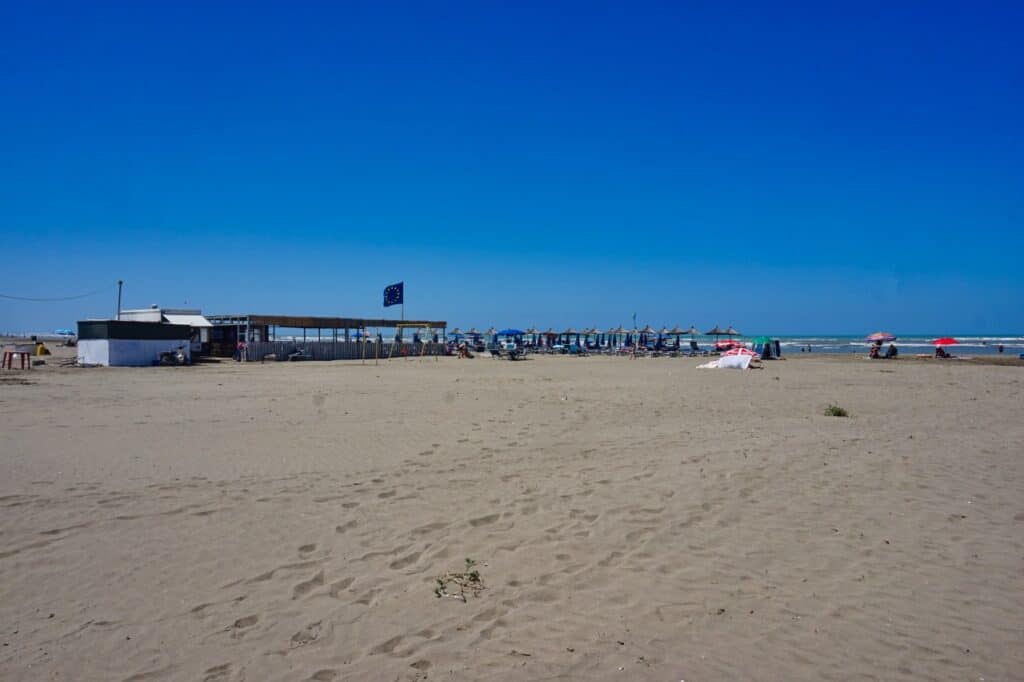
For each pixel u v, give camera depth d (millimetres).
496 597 4652
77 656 3822
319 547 5625
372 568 5168
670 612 4430
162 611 4406
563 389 20031
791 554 5488
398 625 4242
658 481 7914
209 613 4383
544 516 6508
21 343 64875
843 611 4438
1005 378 25906
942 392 19516
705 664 3768
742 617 4355
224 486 7629
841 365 38125
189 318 42375
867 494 7359
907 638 4070
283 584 4855
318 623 4262
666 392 19031
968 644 3992
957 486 7742
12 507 6652
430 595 4684
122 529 6027
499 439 10852
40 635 4062
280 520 6344
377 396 17703
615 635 4117
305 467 8703
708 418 13438
